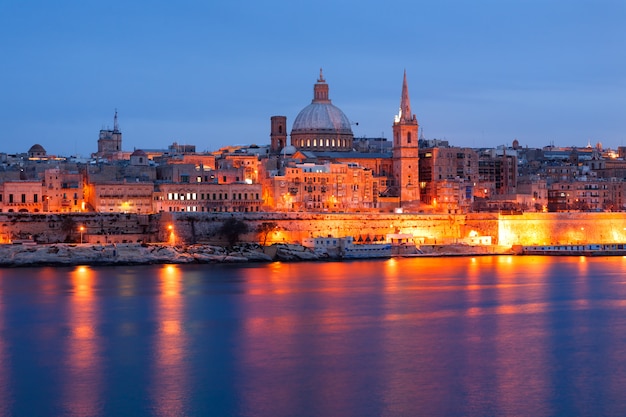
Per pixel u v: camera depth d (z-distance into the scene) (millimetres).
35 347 161625
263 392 134625
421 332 174125
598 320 187500
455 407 128500
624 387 137625
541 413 126438
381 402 130375
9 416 125875
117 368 147375
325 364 149625
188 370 146000
